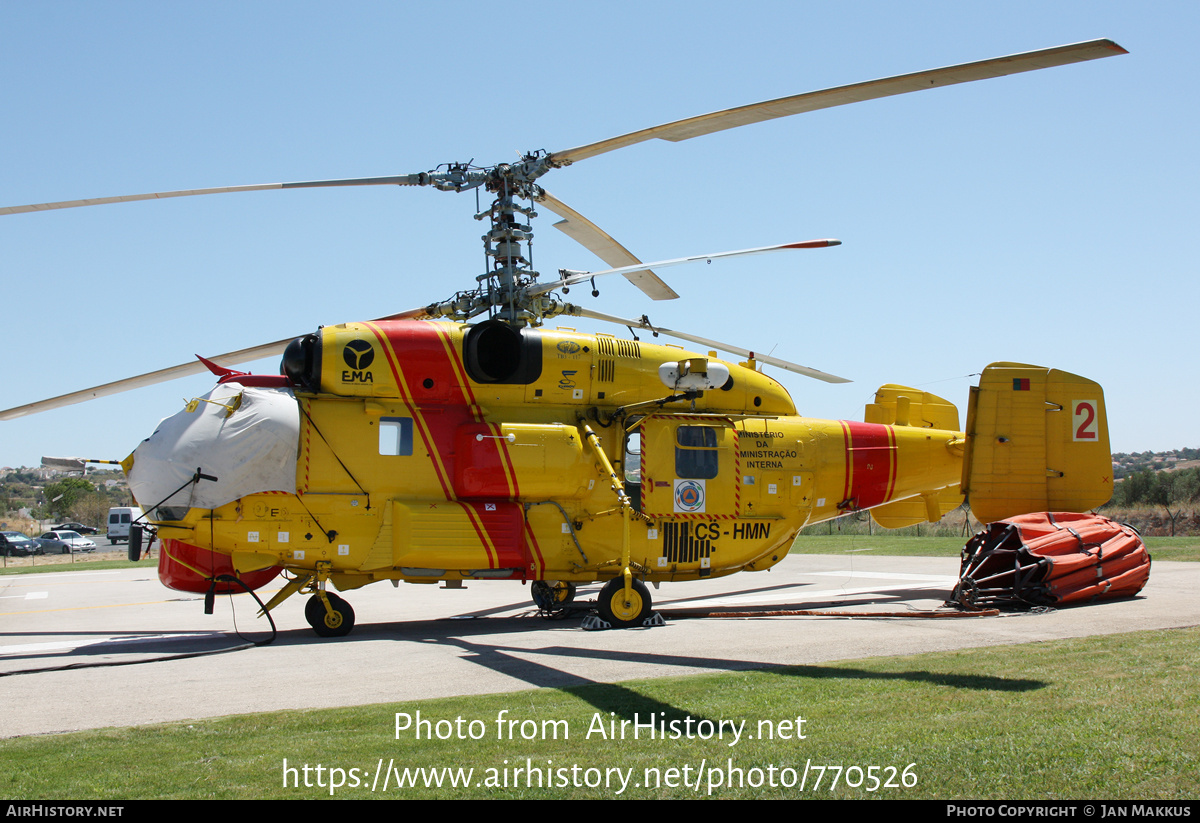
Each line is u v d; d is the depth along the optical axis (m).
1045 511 12.38
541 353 11.39
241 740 5.71
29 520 94.62
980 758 4.91
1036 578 11.42
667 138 8.48
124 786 4.80
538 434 11.09
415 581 11.27
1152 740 5.11
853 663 7.82
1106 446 12.45
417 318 12.00
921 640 9.06
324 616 10.80
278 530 10.55
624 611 10.95
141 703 7.00
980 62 6.27
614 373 11.78
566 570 11.49
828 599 13.84
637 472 12.02
